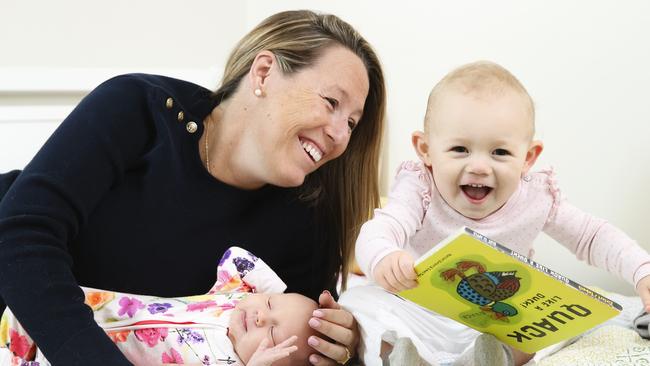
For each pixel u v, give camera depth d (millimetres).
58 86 2523
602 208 1914
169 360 1265
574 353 1272
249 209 1480
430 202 1387
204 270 1430
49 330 1041
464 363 1186
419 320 1310
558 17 1983
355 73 1357
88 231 1301
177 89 1420
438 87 1354
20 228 1086
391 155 2500
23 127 2244
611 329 1381
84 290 1283
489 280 1031
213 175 1408
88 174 1195
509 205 1360
